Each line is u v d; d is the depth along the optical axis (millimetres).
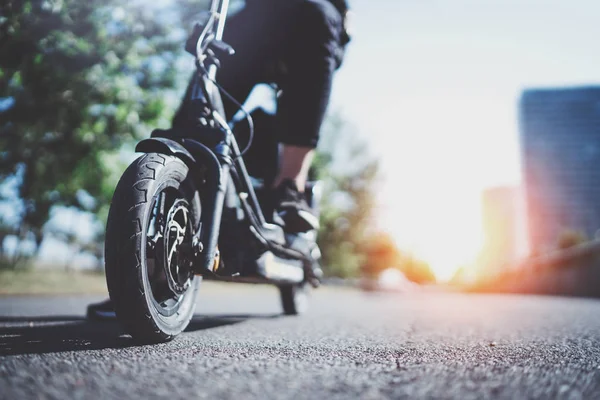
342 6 2682
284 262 2717
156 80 8688
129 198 1723
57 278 9453
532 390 1219
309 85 2539
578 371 1479
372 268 48062
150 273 1830
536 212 125000
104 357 1521
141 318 1732
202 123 2111
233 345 1897
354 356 1697
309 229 2732
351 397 1122
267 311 4578
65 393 1084
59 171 9516
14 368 1311
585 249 24844
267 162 2938
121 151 9328
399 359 1643
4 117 7418
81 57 6520
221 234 2184
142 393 1104
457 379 1323
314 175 34812
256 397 1100
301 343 2033
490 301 9820
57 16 5938
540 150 126750
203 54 2172
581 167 125688
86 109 7707
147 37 7969
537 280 30156
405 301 9359
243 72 2715
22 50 6020
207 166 1973
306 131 2576
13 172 9617
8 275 9008
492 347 1992
